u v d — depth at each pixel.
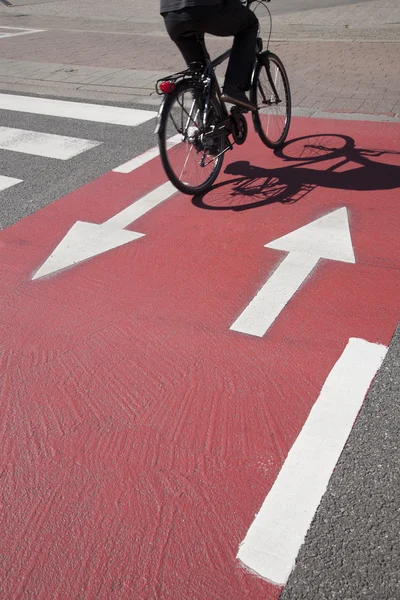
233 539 2.72
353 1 16.09
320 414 3.35
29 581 2.60
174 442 3.22
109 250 5.08
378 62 10.33
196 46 5.61
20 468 3.13
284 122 7.00
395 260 4.71
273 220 5.43
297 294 4.37
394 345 3.82
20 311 4.35
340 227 5.24
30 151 7.33
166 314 4.23
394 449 3.11
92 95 9.36
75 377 3.71
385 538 2.69
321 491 2.92
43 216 5.73
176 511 2.86
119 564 2.65
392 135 7.22
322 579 2.55
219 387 3.57
